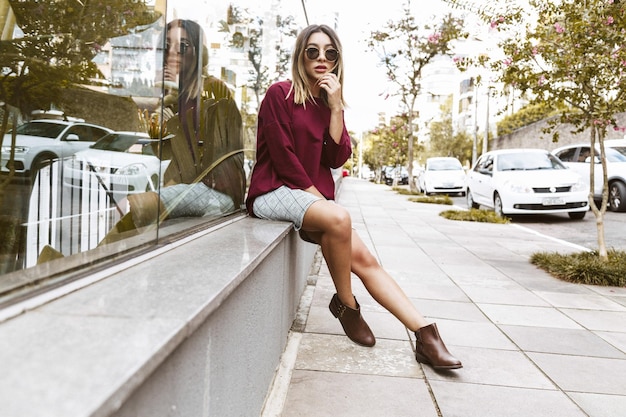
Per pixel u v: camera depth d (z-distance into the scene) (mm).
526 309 3986
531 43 5551
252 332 1855
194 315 1018
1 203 1566
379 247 6793
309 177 2830
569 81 5469
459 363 2592
